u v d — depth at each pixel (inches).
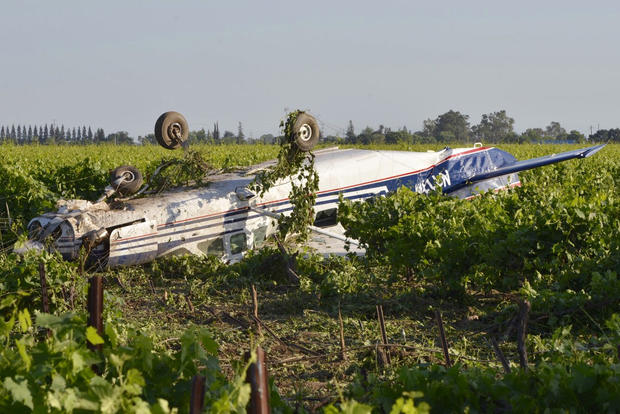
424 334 455.5
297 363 391.9
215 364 232.5
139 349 224.7
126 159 1462.8
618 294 446.9
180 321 506.0
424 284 608.1
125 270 673.6
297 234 863.1
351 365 382.6
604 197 644.7
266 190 745.0
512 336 439.8
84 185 1025.5
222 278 625.6
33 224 669.3
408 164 947.3
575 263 512.7
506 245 533.0
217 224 727.7
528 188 855.1
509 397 232.7
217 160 1446.9
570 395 225.9
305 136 740.0
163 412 176.7
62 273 474.9
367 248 672.4
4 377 213.5
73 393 184.9
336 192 858.8
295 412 243.6
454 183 1002.1
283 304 537.6
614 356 345.4
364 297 544.7
